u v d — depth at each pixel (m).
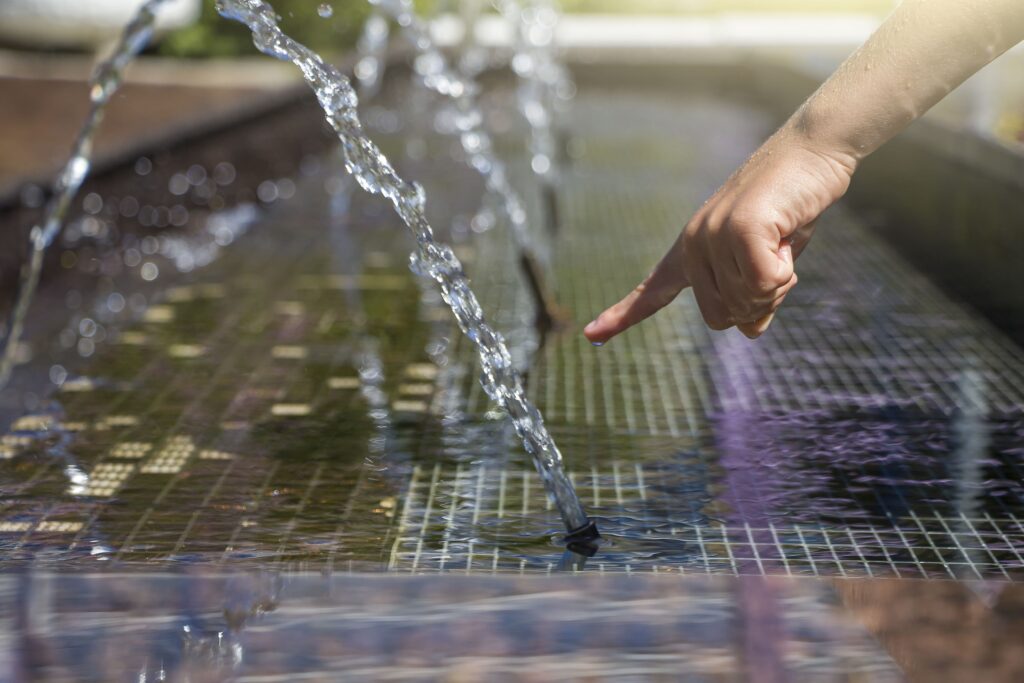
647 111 7.82
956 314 3.12
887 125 1.17
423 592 1.51
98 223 3.97
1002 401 2.41
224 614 1.44
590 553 1.67
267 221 4.38
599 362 2.71
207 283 3.48
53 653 1.34
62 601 1.49
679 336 2.92
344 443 2.18
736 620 1.41
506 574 1.58
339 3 9.62
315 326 3.02
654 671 1.27
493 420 2.30
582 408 2.39
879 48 1.17
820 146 1.17
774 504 1.88
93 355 2.77
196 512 1.84
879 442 2.17
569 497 1.75
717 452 2.13
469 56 8.75
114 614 1.45
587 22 12.40
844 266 3.67
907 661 1.29
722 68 9.57
